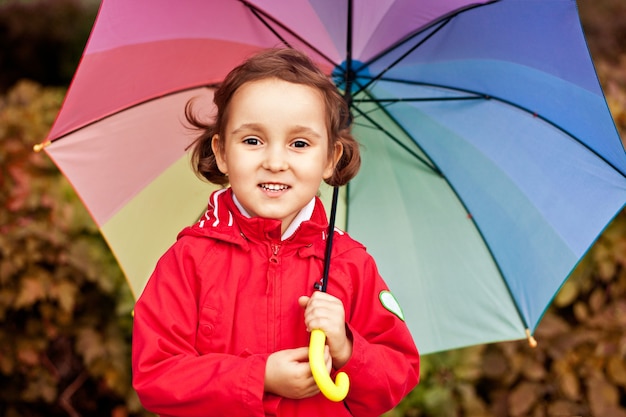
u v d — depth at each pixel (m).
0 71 7.46
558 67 2.16
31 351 3.70
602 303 3.71
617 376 3.64
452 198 2.51
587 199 2.29
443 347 2.51
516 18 2.14
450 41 2.30
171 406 1.78
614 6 7.21
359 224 2.54
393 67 2.38
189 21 2.26
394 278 2.53
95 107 2.27
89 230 3.69
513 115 2.37
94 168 2.35
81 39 7.55
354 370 1.81
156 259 2.44
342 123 2.17
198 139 2.20
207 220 1.98
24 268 3.62
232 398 1.72
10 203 3.69
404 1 2.24
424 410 3.62
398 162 2.52
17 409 3.87
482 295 2.50
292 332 1.88
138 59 2.25
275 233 1.91
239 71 1.93
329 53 2.37
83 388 3.94
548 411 3.69
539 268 2.39
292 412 1.89
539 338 3.67
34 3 7.53
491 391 3.80
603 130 2.16
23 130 3.88
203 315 1.86
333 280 1.96
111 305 3.79
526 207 2.39
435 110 2.45
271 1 2.27
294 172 1.87
